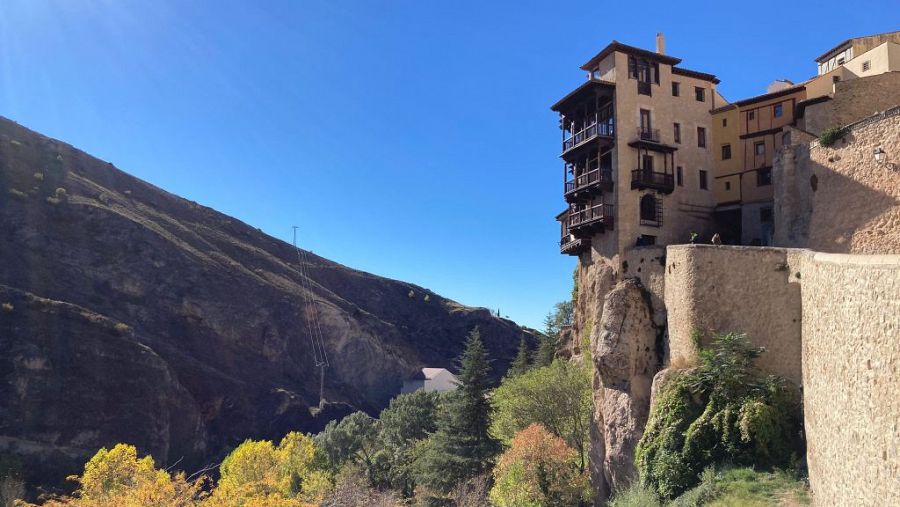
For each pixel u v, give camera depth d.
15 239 97.00
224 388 100.44
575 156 41.88
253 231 167.75
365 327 145.75
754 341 24.44
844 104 33.41
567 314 84.94
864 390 12.70
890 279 11.45
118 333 87.62
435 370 142.00
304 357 126.75
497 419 47.75
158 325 104.19
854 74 37.97
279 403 105.38
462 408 43.28
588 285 44.31
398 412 71.62
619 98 38.75
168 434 84.00
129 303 103.88
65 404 75.38
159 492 25.69
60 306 84.81
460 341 172.12
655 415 25.62
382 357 142.00
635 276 35.19
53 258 99.06
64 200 111.31
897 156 24.25
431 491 41.94
